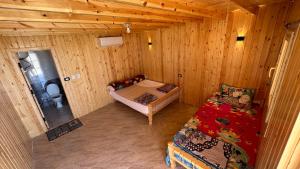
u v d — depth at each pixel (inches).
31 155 111.5
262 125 90.5
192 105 171.0
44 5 46.6
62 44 143.7
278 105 48.8
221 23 123.2
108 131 137.1
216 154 76.5
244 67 123.6
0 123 79.3
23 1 42.8
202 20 132.5
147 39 193.8
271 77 106.3
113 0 52.1
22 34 112.3
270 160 40.3
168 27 161.3
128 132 133.3
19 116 124.2
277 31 102.0
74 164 104.1
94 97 176.9
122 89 184.1
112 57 185.2
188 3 77.8
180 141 87.7
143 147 114.5
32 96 131.2
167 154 95.7
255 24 109.7
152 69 204.8
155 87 183.8
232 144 83.1
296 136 27.0
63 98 205.5
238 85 130.9
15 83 121.3
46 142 127.9
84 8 56.7
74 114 161.9
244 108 116.4
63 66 146.9
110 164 102.0
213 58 137.8
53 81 203.5
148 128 136.6
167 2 66.1
